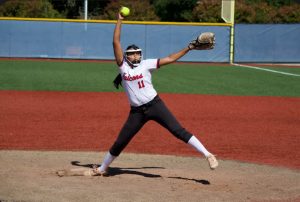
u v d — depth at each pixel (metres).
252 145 16.97
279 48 53.97
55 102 25.84
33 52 52.62
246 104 26.45
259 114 23.38
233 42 53.25
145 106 11.43
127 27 52.12
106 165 12.29
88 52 52.91
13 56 52.56
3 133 18.14
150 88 11.43
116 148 11.98
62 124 20.05
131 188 11.27
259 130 19.61
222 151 16.02
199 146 11.48
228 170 13.47
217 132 19.08
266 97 29.39
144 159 14.70
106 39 52.84
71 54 52.91
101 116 22.05
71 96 28.20
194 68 47.59
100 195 10.64
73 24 52.47
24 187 11.10
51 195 10.55
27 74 38.91
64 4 75.75
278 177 12.71
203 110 24.22
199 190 11.25
